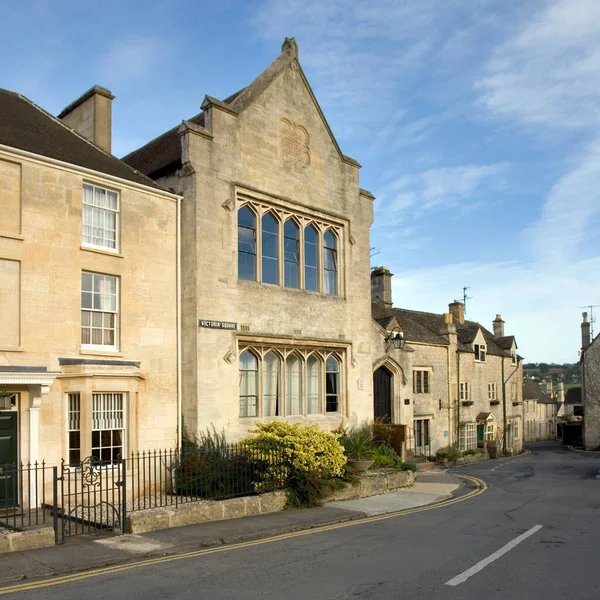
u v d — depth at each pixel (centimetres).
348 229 2239
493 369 4231
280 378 1944
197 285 1677
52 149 1497
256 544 1098
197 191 1709
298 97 2080
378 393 2684
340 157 2233
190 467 1486
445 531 1216
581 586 831
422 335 3425
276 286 1933
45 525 1163
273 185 1945
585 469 2700
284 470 1487
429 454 3312
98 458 1430
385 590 812
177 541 1085
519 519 1352
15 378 1268
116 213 1570
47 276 1397
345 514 1392
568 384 12469
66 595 785
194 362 1653
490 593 799
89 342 1483
